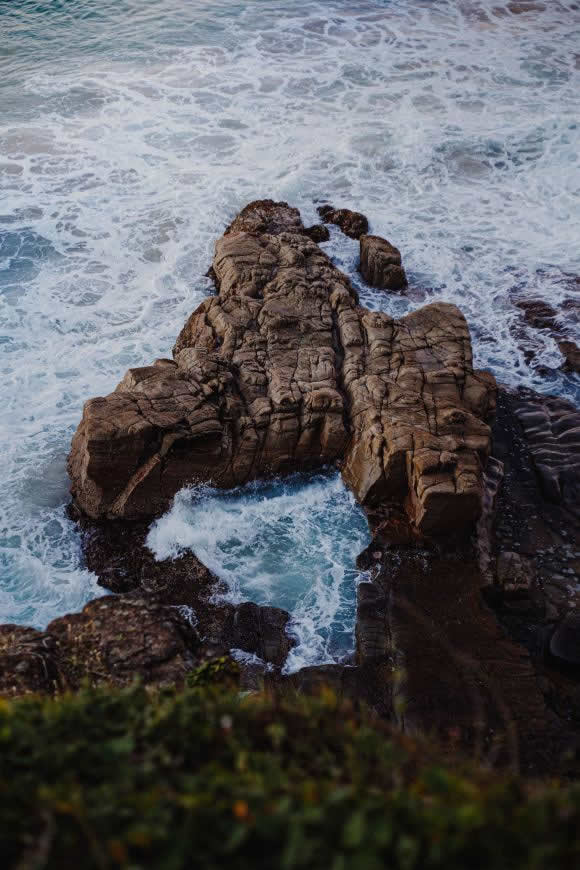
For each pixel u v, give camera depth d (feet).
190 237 63.72
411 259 62.39
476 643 34.96
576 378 51.75
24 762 14.83
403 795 13.56
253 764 15.21
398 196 69.10
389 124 77.20
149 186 69.26
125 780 14.43
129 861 12.57
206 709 17.08
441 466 40.45
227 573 40.06
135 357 52.75
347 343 49.19
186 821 13.14
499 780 15.39
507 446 46.80
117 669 28.66
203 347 49.60
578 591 38.78
